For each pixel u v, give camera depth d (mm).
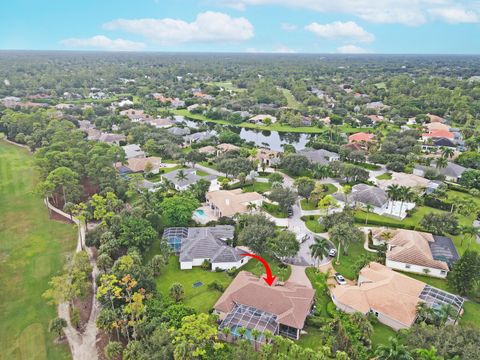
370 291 78000
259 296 75625
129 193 123875
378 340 69250
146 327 65812
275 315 72125
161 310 70375
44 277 88875
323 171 151375
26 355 66312
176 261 95875
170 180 141000
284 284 82750
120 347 63406
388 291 77375
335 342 64375
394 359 54000
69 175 119750
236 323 69750
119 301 73812
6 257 97188
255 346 66938
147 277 78188
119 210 113250
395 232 103875
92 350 67188
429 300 75750
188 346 58562
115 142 198250
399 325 71500
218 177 153000
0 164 166125
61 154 136875
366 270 86562
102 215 107250
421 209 127500
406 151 182500
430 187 140625
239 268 93000
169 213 108750
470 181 143750
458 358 55156
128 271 77062
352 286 81500
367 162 178125
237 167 148875
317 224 116688
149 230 96688
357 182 151125
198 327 61281
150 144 183750
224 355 61844
